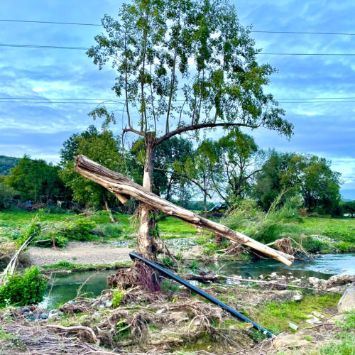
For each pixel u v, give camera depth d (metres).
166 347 10.27
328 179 75.38
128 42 21.44
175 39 21.14
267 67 21.67
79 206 67.19
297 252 30.45
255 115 21.14
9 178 70.19
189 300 13.34
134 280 14.61
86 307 12.95
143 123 20.30
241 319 12.27
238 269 24.38
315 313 13.70
